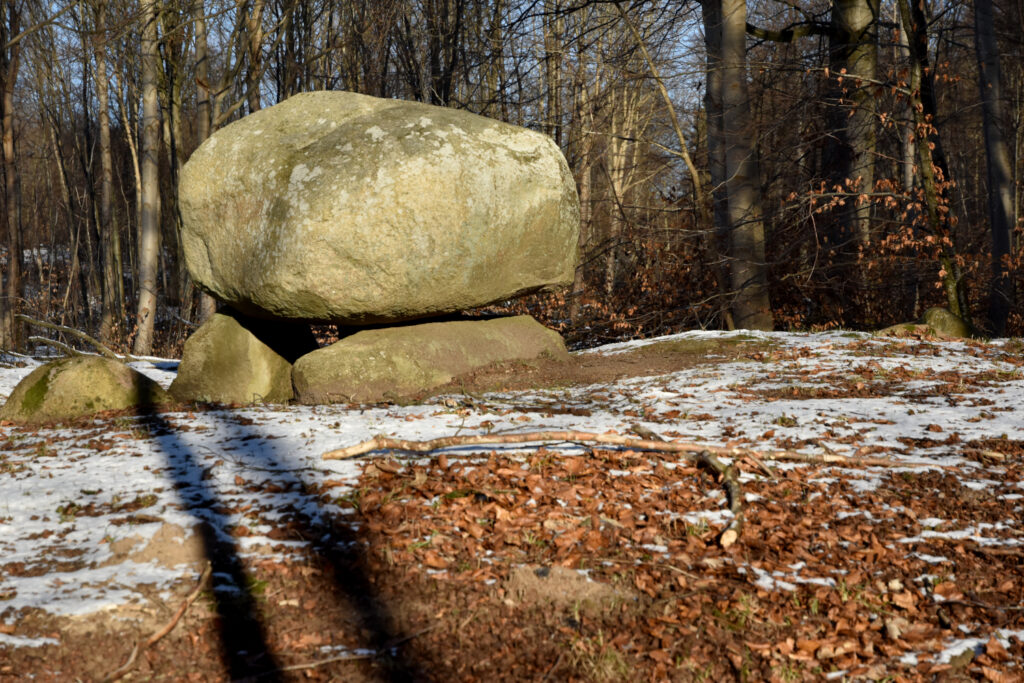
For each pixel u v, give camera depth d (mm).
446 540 4570
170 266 35594
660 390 9188
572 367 10953
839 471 5785
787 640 3686
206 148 9148
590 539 4590
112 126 37000
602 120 22203
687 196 18562
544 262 10297
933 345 11805
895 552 4512
